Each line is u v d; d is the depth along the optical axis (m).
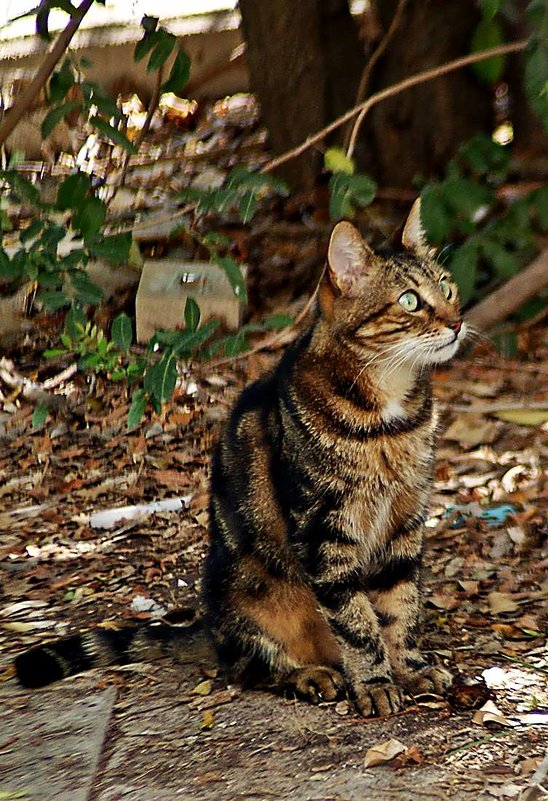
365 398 5.74
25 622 7.10
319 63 13.16
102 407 10.88
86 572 7.87
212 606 6.09
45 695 5.97
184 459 9.83
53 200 11.96
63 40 8.07
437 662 5.99
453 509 8.37
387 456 5.73
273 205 13.59
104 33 17.38
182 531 8.50
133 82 17.42
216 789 4.85
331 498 5.68
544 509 8.26
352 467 5.68
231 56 17.50
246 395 6.38
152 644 6.21
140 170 15.24
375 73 13.14
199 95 17.81
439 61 12.76
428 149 13.16
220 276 11.42
